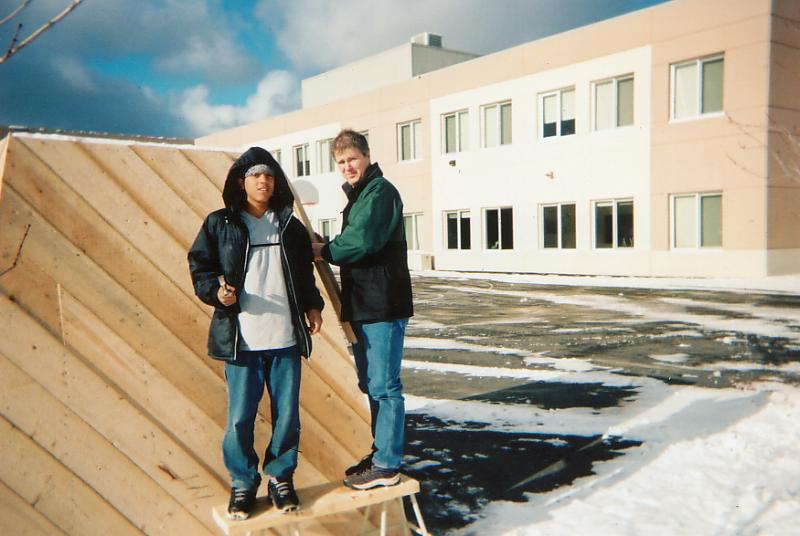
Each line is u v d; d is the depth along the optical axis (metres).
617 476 4.75
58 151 3.30
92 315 3.27
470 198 24.94
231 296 2.88
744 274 17.89
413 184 27.19
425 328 12.15
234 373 3.07
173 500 3.34
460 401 7.02
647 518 4.02
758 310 12.68
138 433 3.30
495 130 24.06
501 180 23.83
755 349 9.12
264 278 3.06
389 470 3.33
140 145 3.60
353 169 3.36
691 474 4.68
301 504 3.15
